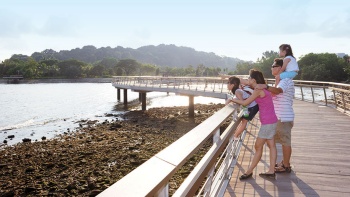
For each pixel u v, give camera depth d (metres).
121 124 20.27
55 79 123.81
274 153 4.19
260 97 4.01
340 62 91.56
